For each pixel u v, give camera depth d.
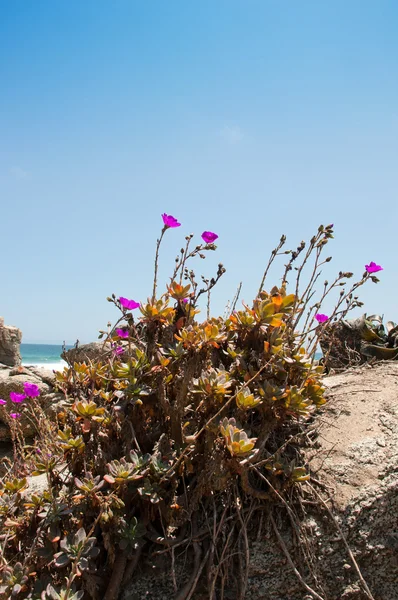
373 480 2.25
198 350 2.17
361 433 2.50
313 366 2.55
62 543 1.90
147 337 2.28
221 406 2.18
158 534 2.03
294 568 1.98
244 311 2.46
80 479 2.12
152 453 2.23
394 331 4.07
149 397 2.21
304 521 2.12
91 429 2.17
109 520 1.94
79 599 1.78
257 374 2.16
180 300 2.41
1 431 4.24
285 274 2.73
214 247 2.52
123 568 1.94
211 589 1.92
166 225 2.32
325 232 2.65
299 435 2.45
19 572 1.90
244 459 1.91
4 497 2.28
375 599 2.02
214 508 2.04
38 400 4.20
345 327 4.28
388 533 2.15
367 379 3.10
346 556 2.08
